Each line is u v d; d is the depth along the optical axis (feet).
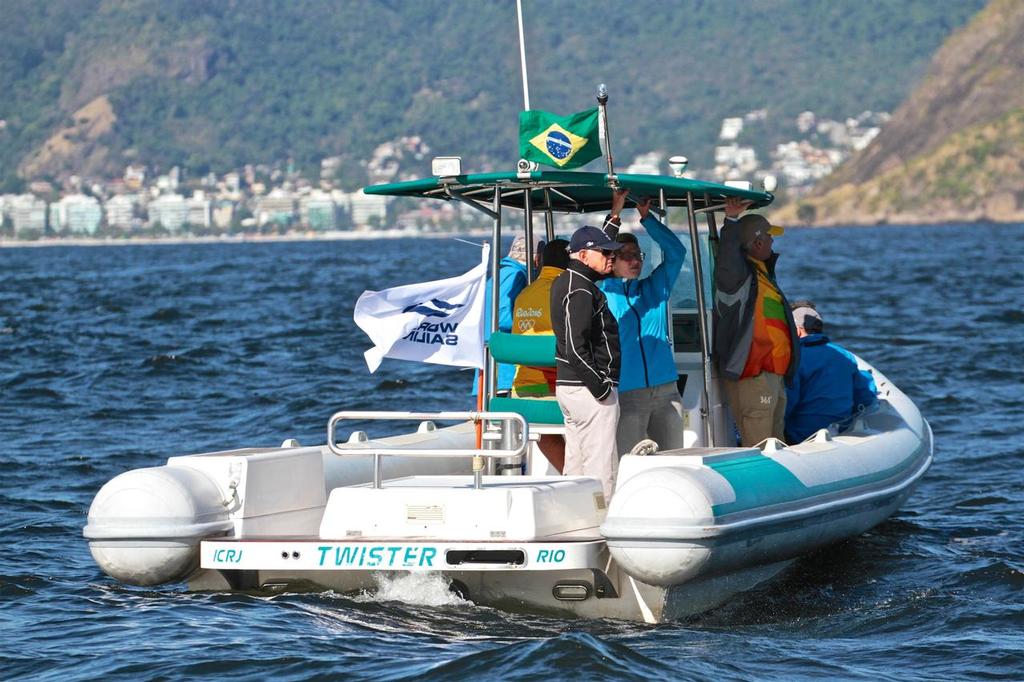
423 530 55.42
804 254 624.18
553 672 48.73
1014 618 58.29
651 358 63.00
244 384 151.94
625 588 56.03
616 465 60.13
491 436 64.95
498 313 66.95
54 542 76.18
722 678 48.98
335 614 57.00
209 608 58.23
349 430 120.26
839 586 64.39
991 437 110.22
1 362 174.81
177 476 56.90
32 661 52.29
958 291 311.06
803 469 61.05
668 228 63.46
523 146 59.93
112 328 229.66
